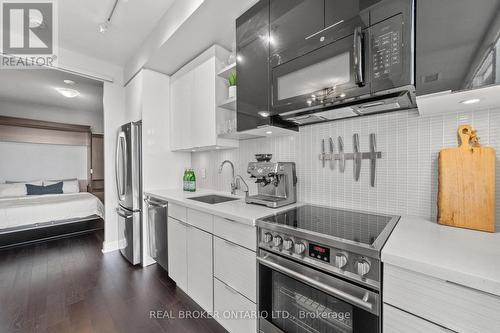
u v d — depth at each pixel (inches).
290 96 50.8
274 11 54.0
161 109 106.3
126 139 103.8
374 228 41.3
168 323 63.2
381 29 37.1
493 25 28.9
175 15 73.7
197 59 88.1
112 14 80.6
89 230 151.4
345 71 41.6
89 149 213.9
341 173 58.8
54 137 196.9
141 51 100.1
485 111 40.0
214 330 60.6
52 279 88.1
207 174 105.7
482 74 29.4
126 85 120.5
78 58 109.0
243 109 63.3
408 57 34.7
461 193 40.4
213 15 65.8
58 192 181.9
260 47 57.6
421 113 44.9
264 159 70.8
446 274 25.1
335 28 43.0
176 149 103.3
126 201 103.9
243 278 52.2
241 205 64.9
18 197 160.1
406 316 28.8
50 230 135.6
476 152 39.4
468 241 33.7
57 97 169.9
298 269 41.4
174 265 79.8
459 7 31.2
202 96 85.4
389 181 51.0
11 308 69.6
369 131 53.8
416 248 31.1
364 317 33.2
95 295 76.9
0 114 173.6
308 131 65.5
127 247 104.4
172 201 79.7
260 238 48.4
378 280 31.7
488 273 23.6
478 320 23.9
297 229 41.8
